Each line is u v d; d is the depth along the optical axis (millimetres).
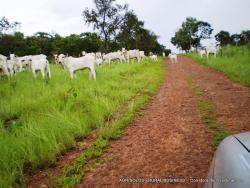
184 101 8992
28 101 9188
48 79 13680
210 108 7809
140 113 7902
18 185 4367
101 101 8453
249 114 7016
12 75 15500
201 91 10508
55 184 4332
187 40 89500
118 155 5211
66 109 7828
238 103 8234
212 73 16391
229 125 6266
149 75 15906
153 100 9531
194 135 5820
